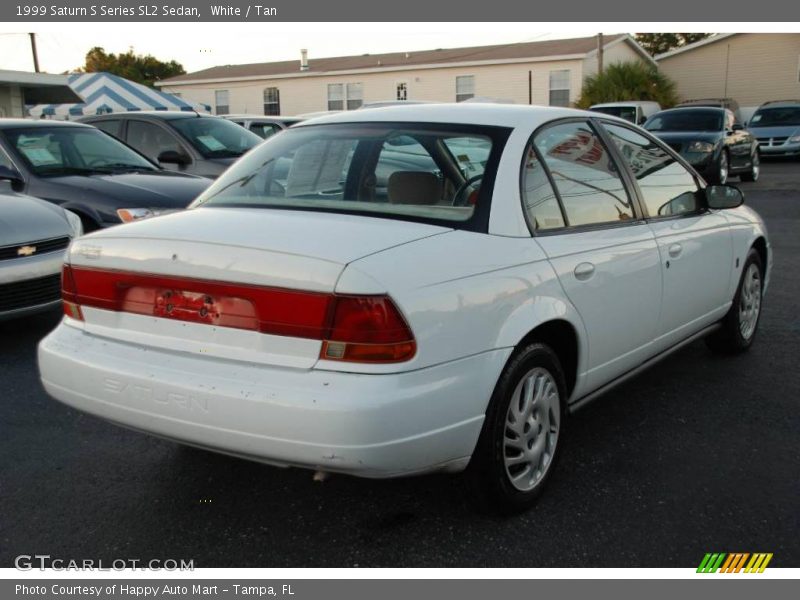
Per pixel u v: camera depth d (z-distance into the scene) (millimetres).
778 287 7449
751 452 3941
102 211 6879
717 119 16719
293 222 3115
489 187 3281
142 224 3250
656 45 55688
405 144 3561
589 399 3793
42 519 3316
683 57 34531
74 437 4125
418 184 3391
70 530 3232
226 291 2842
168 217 3338
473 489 3168
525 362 3176
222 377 2797
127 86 21141
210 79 37000
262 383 2729
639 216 4086
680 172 4680
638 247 3904
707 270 4605
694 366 5219
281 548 3107
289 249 2773
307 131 3934
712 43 33812
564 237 3479
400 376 2691
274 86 36062
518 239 3246
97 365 3039
